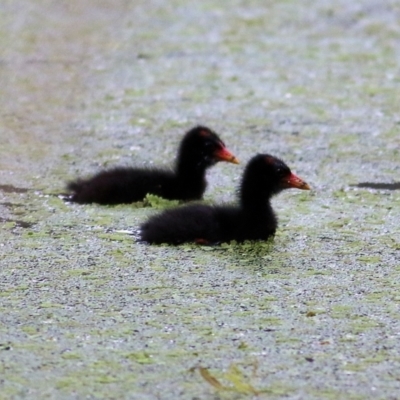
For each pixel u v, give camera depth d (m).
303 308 10.88
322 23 26.53
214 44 24.50
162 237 12.95
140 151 17.36
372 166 16.61
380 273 11.99
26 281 11.62
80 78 21.75
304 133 18.39
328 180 15.91
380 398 8.91
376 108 19.88
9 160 16.72
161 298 11.11
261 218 13.06
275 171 13.13
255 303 10.99
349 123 18.95
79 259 12.35
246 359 9.62
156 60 23.11
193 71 22.33
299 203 14.77
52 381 9.16
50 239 13.12
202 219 13.05
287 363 9.55
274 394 8.95
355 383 9.17
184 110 19.72
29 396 8.88
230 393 8.95
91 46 24.22
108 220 13.93
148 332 10.20
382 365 9.54
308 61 23.20
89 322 10.45
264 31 25.73
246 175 13.09
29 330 10.23
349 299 11.16
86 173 16.16
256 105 20.08
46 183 15.63
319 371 9.40
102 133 18.31
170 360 9.58
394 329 10.34
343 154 17.23
